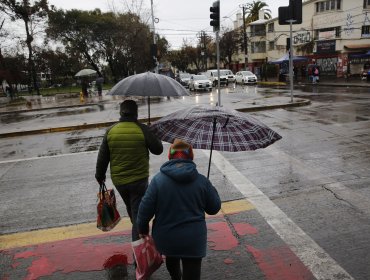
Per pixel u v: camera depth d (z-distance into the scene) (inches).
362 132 411.8
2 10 1675.7
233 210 215.9
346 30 1562.5
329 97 811.4
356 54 1551.4
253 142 129.7
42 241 190.1
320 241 175.8
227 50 2524.6
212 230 191.5
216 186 259.0
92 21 2160.4
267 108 651.5
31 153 413.7
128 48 2161.7
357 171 275.3
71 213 226.2
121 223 206.5
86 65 2413.9
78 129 566.3
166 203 112.9
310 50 1674.5
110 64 2351.1
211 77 1577.3
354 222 193.5
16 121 726.5
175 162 114.7
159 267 144.9
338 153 329.4
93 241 186.9
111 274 156.8
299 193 237.6
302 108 641.0
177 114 128.0
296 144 371.6
